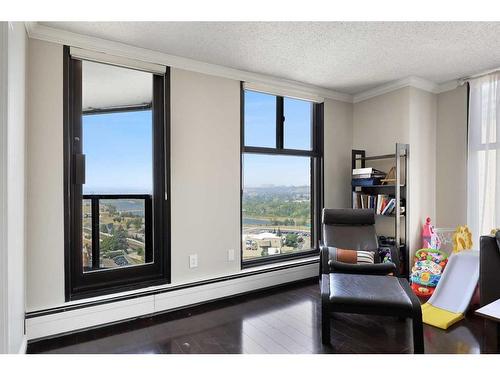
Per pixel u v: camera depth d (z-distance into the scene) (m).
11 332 1.55
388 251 2.96
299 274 3.50
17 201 1.71
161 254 2.78
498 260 2.24
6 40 1.42
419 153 3.55
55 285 2.25
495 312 1.71
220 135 3.06
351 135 4.07
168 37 2.42
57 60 2.27
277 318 2.52
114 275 2.56
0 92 1.41
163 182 2.78
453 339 2.10
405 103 3.47
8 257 1.43
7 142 1.42
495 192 3.12
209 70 2.97
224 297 2.98
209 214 2.99
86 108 2.48
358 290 2.11
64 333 2.23
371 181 3.54
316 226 3.86
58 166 2.27
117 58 2.50
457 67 3.12
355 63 3.00
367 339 2.14
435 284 2.99
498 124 3.10
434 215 3.72
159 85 2.77
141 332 2.28
